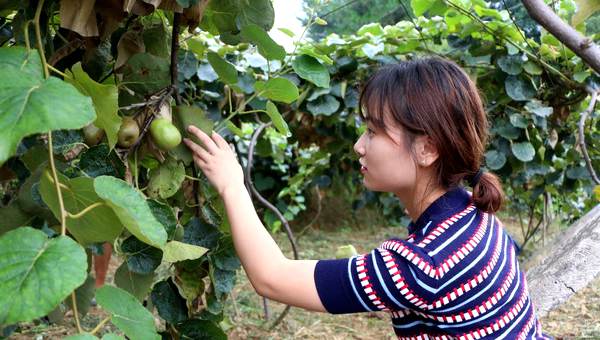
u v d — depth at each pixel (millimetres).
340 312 985
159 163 1130
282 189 4426
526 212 5699
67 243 612
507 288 1023
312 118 3184
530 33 2711
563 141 3283
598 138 3402
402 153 1026
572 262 1784
